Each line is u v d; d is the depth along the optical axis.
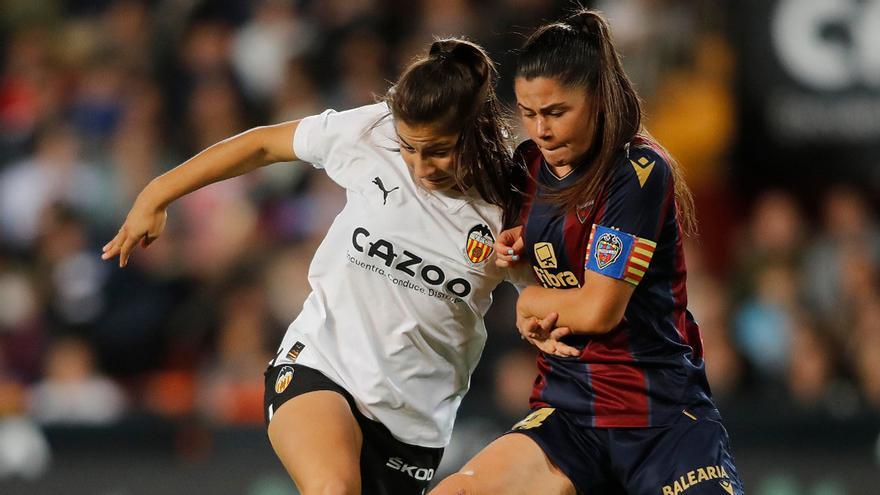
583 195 14.48
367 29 36.44
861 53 32.31
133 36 38.62
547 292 14.91
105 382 30.05
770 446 26.55
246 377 29.11
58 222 32.75
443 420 16.08
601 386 15.08
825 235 32.50
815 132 32.69
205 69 37.06
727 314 30.31
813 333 30.05
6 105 38.44
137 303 31.44
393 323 15.36
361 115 15.59
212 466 26.58
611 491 15.55
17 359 31.20
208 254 31.86
